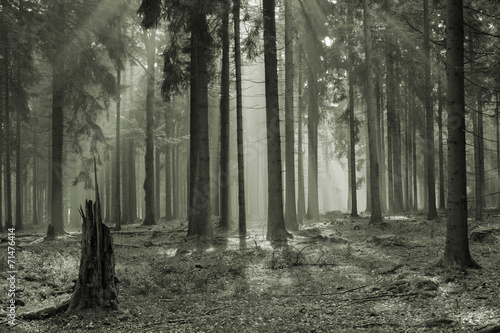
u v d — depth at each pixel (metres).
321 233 18.73
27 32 17.42
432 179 21.53
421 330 6.42
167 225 27.94
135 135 30.05
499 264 10.68
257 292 9.39
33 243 18.55
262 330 6.84
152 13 15.27
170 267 11.88
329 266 11.88
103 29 20.70
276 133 16.80
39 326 7.26
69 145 30.14
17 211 27.62
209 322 7.39
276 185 16.80
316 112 26.64
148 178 28.94
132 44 25.20
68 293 9.17
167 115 32.94
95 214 8.14
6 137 24.78
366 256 13.06
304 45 24.16
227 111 21.25
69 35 19.97
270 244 15.59
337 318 7.31
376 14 23.83
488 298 7.81
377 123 29.23
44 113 32.84
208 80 18.98
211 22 17.88
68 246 16.89
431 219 21.44
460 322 6.61
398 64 27.91
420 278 9.26
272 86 16.81
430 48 21.84
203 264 12.45
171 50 16.95
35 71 22.02
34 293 9.05
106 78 21.17
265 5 17.11
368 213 30.64
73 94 21.67
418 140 35.31
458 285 8.95
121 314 7.85
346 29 25.00
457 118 10.41
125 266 12.25
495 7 17.53
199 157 17.22
